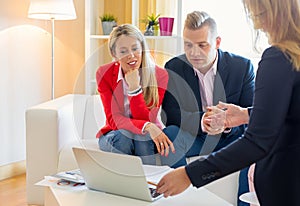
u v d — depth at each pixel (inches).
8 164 137.2
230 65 90.1
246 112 67.6
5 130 135.9
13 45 136.0
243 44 124.3
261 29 47.4
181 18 129.3
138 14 138.3
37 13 127.6
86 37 138.6
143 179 60.0
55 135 98.8
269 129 44.0
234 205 80.7
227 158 45.6
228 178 80.0
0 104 133.7
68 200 61.9
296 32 45.8
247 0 46.8
